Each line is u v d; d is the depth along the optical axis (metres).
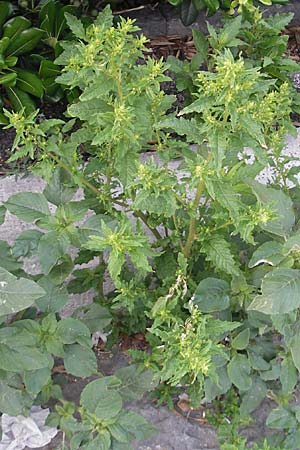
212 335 2.46
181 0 3.79
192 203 2.48
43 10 3.63
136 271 3.00
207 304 2.58
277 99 2.90
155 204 2.29
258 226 2.65
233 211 2.20
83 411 2.63
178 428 3.03
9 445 2.85
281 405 2.78
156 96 2.50
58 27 3.74
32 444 2.88
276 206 2.42
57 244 2.55
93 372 2.69
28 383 2.58
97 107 2.36
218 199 2.21
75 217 2.63
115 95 2.54
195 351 2.26
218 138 2.07
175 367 2.32
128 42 3.00
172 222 2.78
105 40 2.23
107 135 2.28
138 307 2.89
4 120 3.61
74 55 2.53
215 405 3.01
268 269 2.60
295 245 2.21
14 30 3.55
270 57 3.61
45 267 2.53
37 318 2.91
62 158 2.70
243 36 3.65
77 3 3.98
